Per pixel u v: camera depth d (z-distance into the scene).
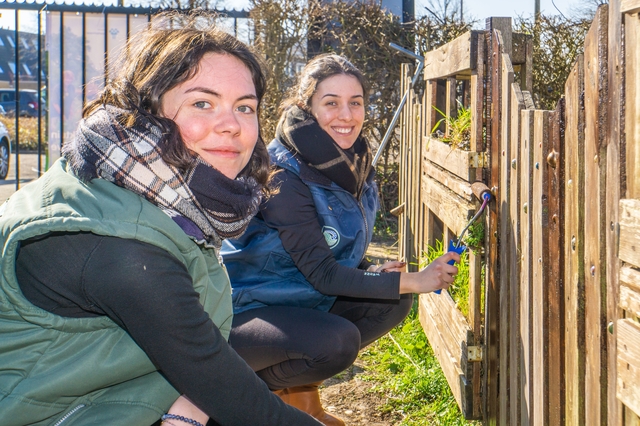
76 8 6.03
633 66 1.35
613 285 1.48
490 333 2.47
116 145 1.29
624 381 1.39
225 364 1.34
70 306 1.26
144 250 1.24
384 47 7.46
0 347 1.25
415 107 4.21
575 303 1.73
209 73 1.40
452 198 2.85
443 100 3.71
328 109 2.47
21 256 1.27
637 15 1.33
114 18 6.06
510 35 2.40
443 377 3.17
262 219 2.44
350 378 3.40
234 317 2.42
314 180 2.41
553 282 1.90
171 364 1.28
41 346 1.26
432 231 3.66
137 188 1.28
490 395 2.49
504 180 2.29
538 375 2.00
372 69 7.61
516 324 2.21
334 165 2.41
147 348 1.27
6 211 1.31
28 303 1.24
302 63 7.57
